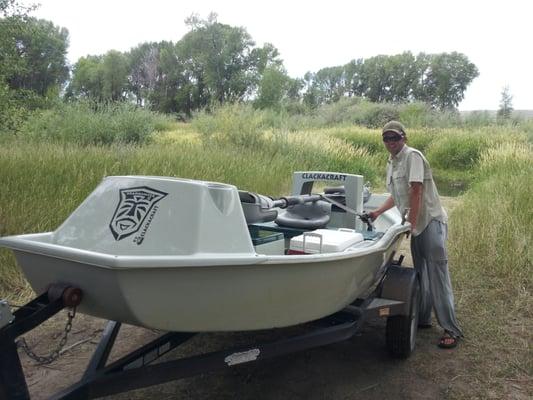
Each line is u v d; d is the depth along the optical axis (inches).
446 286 168.7
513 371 153.8
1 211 225.0
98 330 177.5
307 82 3272.6
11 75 412.2
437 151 814.5
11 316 91.4
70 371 147.9
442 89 2878.9
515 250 238.4
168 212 103.9
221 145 547.2
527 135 864.9
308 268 112.2
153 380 104.7
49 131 522.6
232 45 2156.7
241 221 111.8
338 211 186.2
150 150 389.1
